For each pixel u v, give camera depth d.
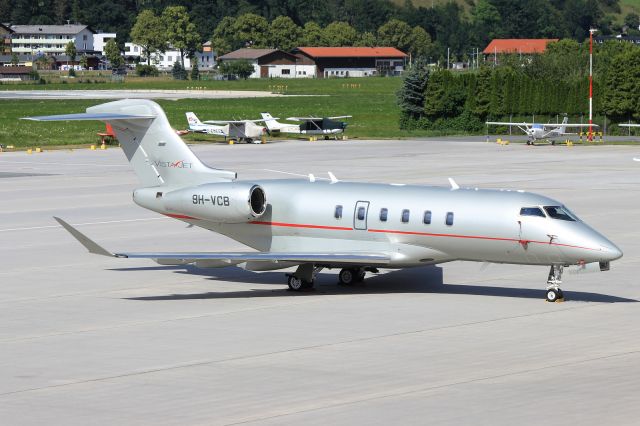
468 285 70.50
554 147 199.12
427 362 49.00
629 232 93.38
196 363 49.41
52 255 84.62
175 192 73.38
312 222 69.75
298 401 42.81
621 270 75.69
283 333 55.88
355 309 62.44
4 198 123.31
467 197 66.00
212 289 70.06
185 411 41.66
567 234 62.50
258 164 163.50
